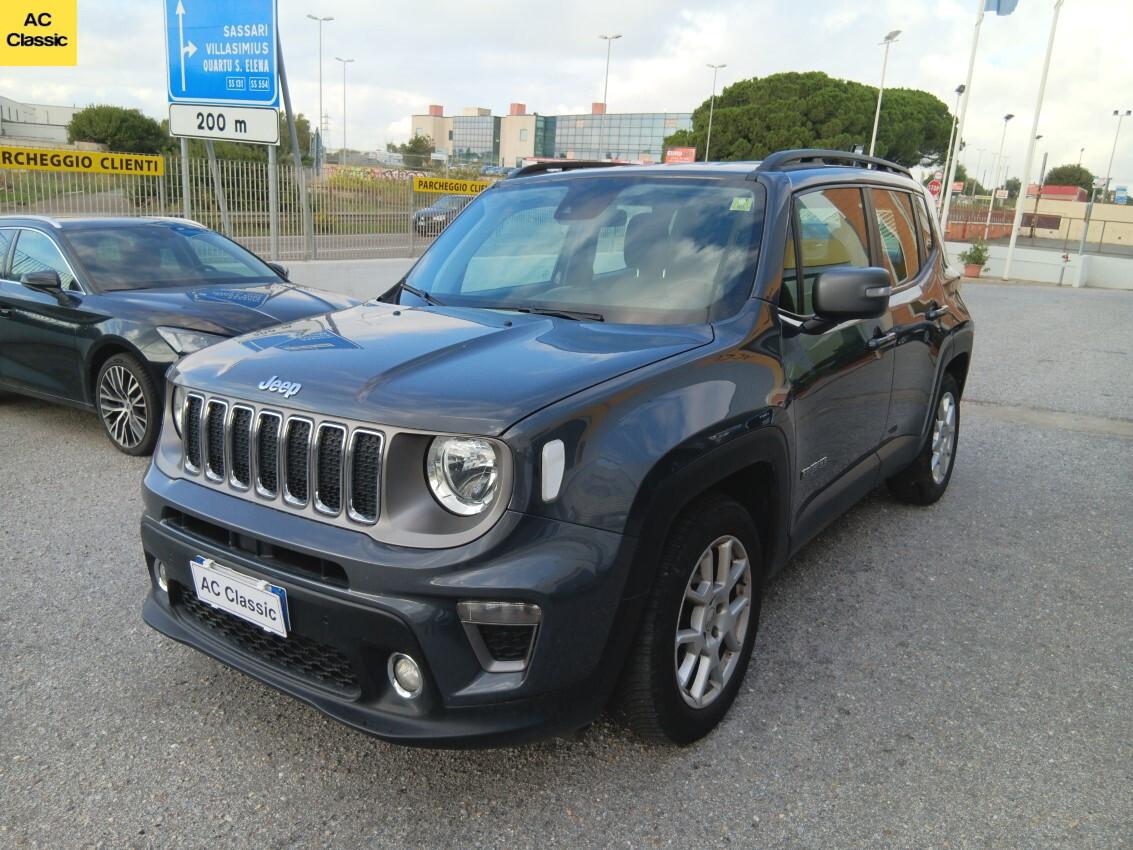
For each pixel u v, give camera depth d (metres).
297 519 2.36
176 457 2.77
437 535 2.17
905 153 68.69
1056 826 2.45
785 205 3.26
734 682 2.89
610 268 3.23
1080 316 15.77
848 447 3.57
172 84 12.23
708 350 2.73
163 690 3.05
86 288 5.96
